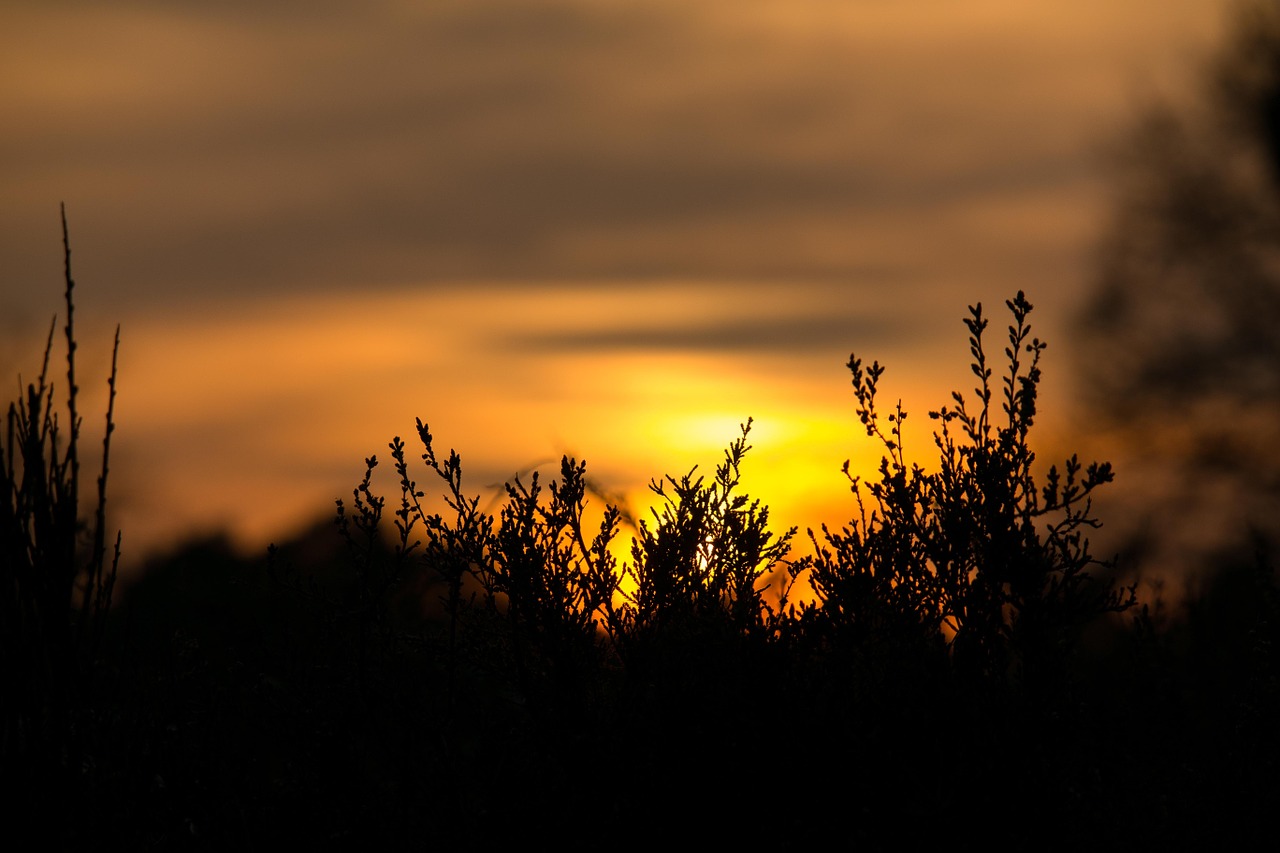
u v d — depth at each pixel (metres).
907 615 12.47
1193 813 13.12
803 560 14.01
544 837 12.05
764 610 13.69
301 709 13.44
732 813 11.74
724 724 11.88
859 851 11.47
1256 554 15.84
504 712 13.44
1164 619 18.50
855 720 12.09
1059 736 11.80
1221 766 13.49
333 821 12.65
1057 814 11.77
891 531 13.01
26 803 10.83
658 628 13.41
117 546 11.46
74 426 11.12
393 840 12.54
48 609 10.99
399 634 13.98
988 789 11.41
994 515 12.34
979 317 12.87
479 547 13.66
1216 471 62.31
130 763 11.98
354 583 14.91
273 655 14.13
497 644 14.02
